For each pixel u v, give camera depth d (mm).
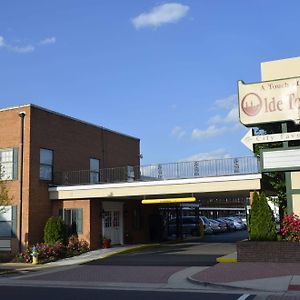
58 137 28172
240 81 20219
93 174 31000
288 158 19172
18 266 21250
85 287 14148
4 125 26875
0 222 26250
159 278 15344
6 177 26094
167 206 35906
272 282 13320
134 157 36406
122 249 25469
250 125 20016
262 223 18844
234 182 22734
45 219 26641
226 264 17469
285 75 20453
